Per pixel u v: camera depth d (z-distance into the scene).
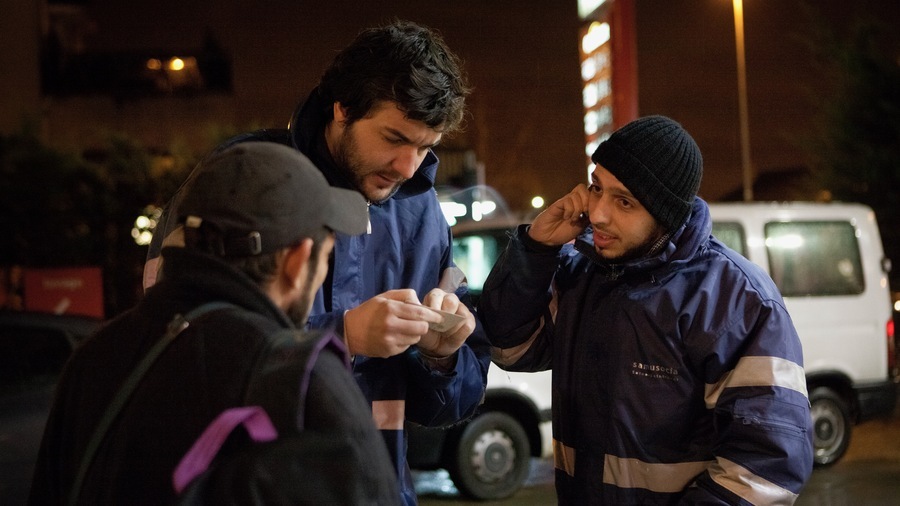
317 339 1.23
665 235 1.99
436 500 6.11
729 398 1.88
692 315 1.92
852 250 7.18
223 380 1.22
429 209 2.10
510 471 5.98
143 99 23.42
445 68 1.86
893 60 15.21
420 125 1.83
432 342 1.87
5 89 22.50
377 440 1.24
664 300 1.94
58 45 23.89
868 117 15.15
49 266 15.03
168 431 1.21
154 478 1.19
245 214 1.29
